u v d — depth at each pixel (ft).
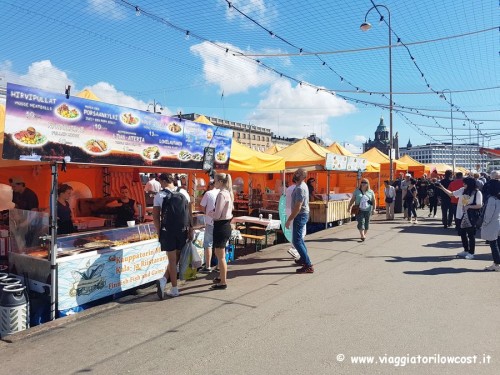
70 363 11.78
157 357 12.05
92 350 12.64
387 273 21.91
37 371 11.33
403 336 13.19
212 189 22.97
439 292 18.12
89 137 15.97
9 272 17.44
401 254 27.32
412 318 14.83
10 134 13.39
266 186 52.37
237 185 48.65
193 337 13.50
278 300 17.39
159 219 18.29
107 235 18.31
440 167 111.14
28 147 13.91
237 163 27.55
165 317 15.53
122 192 27.14
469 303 16.51
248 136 332.39
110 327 14.57
